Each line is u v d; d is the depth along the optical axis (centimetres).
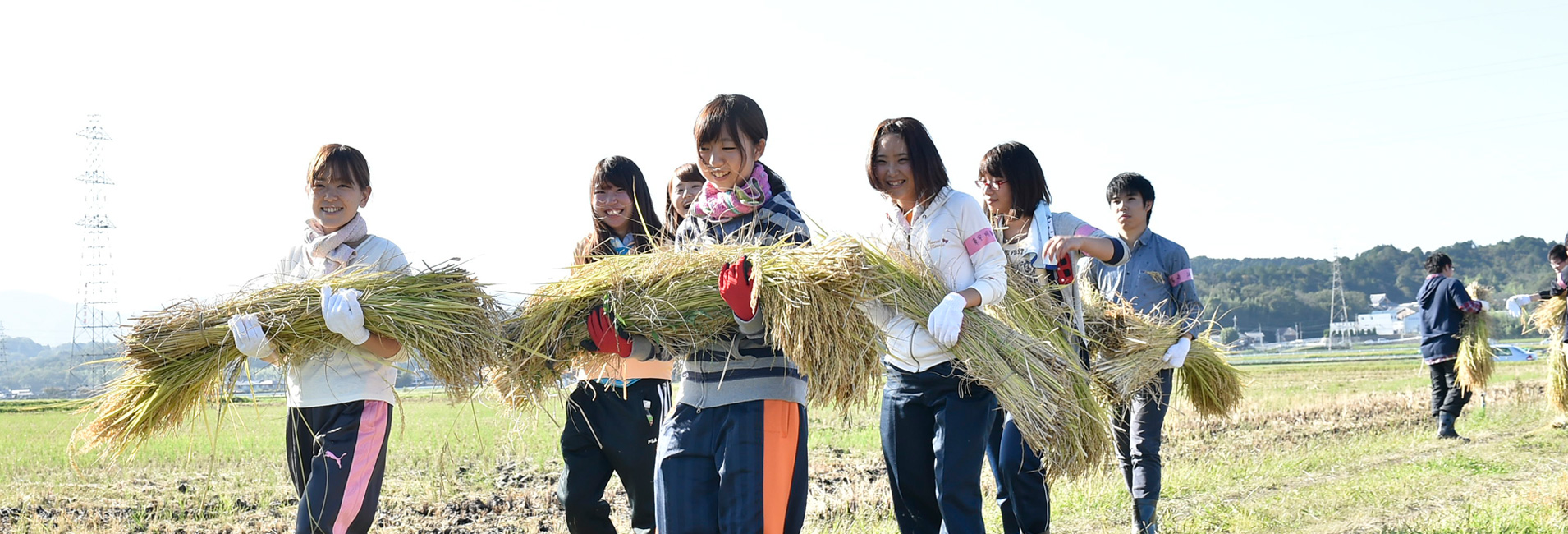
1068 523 653
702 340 383
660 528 380
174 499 787
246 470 966
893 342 422
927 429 438
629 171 496
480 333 409
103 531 658
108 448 425
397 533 651
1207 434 1115
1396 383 2286
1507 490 704
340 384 398
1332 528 612
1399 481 755
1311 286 16938
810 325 366
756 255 379
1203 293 15788
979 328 422
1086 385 461
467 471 926
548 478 884
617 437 471
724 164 394
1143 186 605
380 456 405
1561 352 1090
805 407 393
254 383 417
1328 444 1004
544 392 423
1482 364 1056
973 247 429
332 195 421
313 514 387
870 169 439
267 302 395
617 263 412
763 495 370
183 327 396
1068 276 498
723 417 377
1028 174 516
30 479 901
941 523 454
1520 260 17050
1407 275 17425
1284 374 3019
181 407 412
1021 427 420
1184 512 676
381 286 403
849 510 688
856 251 389
